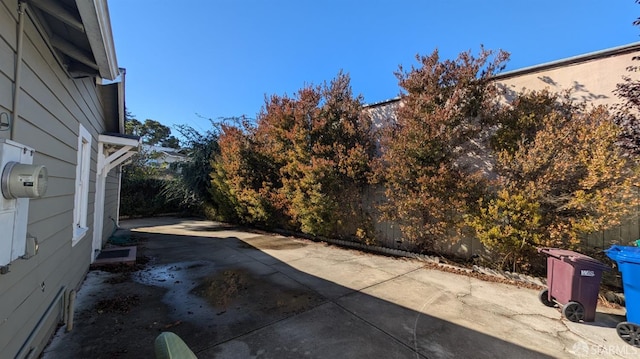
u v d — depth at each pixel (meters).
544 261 4.62
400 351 2.58
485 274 5.00
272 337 2.78
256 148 9.45
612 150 3.97
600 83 4.58
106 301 3.60
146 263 5.49
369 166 6.56
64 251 3.18
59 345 2.56
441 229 5.46
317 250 6.91
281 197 8.51
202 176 12.32
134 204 13.10
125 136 5.88
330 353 2.53
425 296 3.95
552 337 2.87
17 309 1.97
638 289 2.77
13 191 1.52
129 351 2.50
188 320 3.13
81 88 3.86
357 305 3.61
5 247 1.53
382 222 7.04
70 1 2.06
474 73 5.16
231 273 4.93
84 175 4.45
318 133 7.63
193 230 9.74
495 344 2.72
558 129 4.45
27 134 2.14
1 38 1.73
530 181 4.41
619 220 3.96
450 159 5.42
